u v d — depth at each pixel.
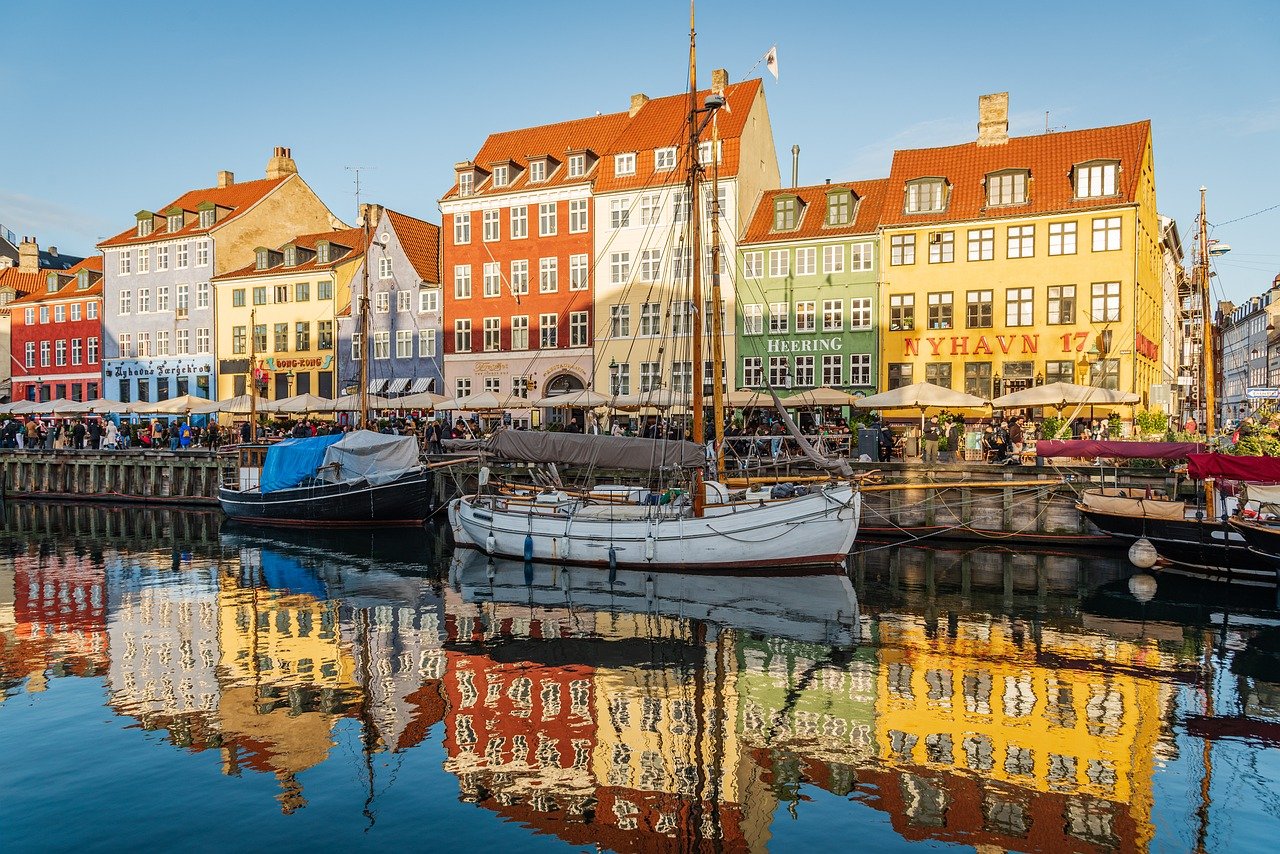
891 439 32.31
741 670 15.40
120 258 61.41
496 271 49.53
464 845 9.43
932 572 23.47
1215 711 13.39
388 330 52.59
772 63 23.80
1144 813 10.19
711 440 31.62
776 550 22.77
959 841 9.53
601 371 46.66
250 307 56.41
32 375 66.25
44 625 18.98
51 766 11.50
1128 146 39.19
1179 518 22.98
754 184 46.88
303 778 11.11
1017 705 13.62
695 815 10.09
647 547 23.47
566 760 11.60
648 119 49.19
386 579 23.53
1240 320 97.38
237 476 39.09
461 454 34.44
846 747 12.00
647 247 45.88
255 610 20.19
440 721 13.08
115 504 42.75
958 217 39.78
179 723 13.08
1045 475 26.56
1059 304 38.34
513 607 20.00
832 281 42.47
